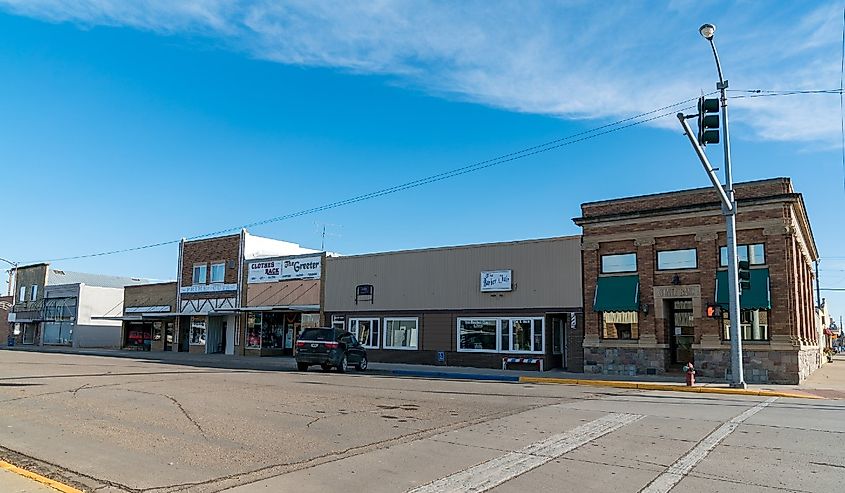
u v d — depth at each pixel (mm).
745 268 20516
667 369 25031
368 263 34938
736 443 10047
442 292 31703
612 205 26828
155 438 10195
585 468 8312
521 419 12438
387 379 21984
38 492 6906
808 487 7414
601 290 26500
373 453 9211
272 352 39938
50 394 15320
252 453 9195
